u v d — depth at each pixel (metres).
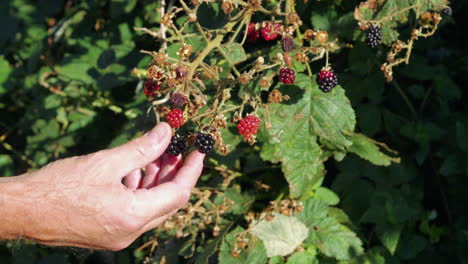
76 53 1.34
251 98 0.78
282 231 0.94
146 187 0.73
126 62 1.16
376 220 1.02
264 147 0.88
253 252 0.92
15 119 1.49
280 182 1.02
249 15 0.78
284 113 0.84
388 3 0.87
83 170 0.65
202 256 0.92
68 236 0.66
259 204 1.02
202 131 0.69
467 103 1.13
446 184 1.09
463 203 1.08
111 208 0.65
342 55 1.02
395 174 1.05
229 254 0.92
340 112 0.84
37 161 1.30
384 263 1.01
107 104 1.24
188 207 0.94
